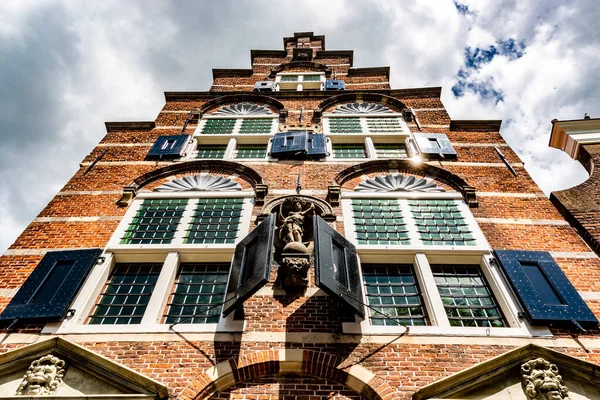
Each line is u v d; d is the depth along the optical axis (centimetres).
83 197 772
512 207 734
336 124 1080
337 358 476
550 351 448
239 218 718
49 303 535
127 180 833
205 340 496
